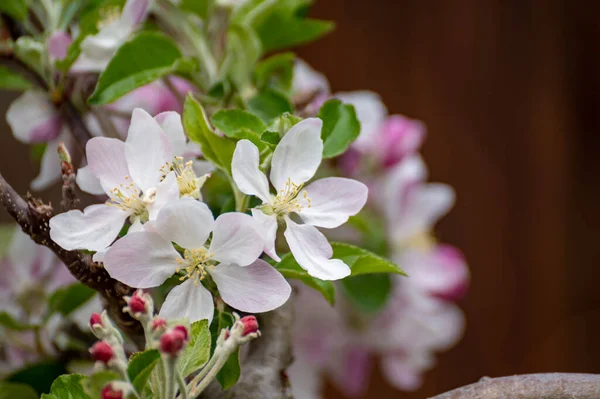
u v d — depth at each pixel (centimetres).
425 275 63
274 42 58
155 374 41
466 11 121
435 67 119
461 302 120
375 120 62
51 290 56
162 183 43
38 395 53
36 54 52
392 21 117
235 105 53
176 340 39
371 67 116
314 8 114
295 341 63
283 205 44
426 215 63
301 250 44
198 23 56
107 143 44
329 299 47
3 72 54
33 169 91
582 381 43
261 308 43
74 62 51
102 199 49
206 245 43
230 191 50
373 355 67
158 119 45
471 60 121
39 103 54
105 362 40
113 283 44
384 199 62
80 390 43
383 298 60
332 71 114
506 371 121
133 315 41
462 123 121
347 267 43
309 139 44
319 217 44
